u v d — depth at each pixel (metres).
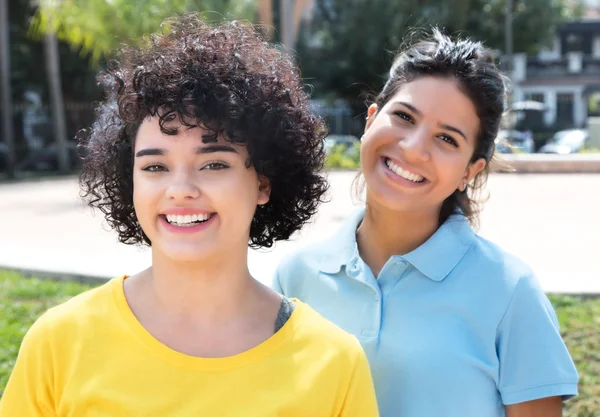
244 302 1.71
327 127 1.91
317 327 1.70
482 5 29.17
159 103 1.59
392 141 2.01
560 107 39.81
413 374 1.94
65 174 21.72
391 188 2.01
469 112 1.99
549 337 1.96
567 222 9.81
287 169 1.74
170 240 1.62
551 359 1.95
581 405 3.87
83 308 1.68
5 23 21.59
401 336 1.97
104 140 1.79
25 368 1.65
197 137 1.60
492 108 2.01
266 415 1.56
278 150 1.70
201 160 1.61
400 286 2.03
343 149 19.16
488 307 1.96
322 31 28.30
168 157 1.61
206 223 1.62
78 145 2.06
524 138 26.62
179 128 1.59
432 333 1.95
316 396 1.61
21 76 25.89
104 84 1.98
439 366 1.92
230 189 1.61
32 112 26.72
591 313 5.13
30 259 7.22
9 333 4.77
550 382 1.94
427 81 1.99
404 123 2.02
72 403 1.58
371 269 2.15
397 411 1.95
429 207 2.06
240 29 1.81
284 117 1.68
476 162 2.10
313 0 27.83
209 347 1.64
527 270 2.02
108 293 1.71
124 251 7.96
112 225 1.87
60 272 6.55
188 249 1.60
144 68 1.63
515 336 1.96
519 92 37.97
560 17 30.36
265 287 1.79
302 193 1.81
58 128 22.12
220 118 1.58
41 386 1.63
